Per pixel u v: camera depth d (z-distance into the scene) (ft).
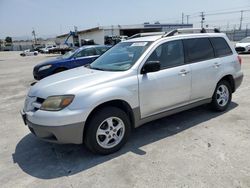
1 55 152.76
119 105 11.94
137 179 9.44
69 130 10.18
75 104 10.19
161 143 12.36
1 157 11.79
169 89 12.94
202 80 14.52
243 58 50.65
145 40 13.64
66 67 30.89
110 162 10.81
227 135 12.89
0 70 55.93
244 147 11.51
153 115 12.78
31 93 11.64
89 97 10.43
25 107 11.68
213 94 15.65
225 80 16.44
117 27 143.02
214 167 9.96
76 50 32.89
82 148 12.27
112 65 13.08
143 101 12.07
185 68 13.60
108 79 11.22
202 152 11.22
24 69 55.72
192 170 9.84
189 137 12.89
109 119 11.21
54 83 11.47
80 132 10.43
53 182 9.56
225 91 16.56
